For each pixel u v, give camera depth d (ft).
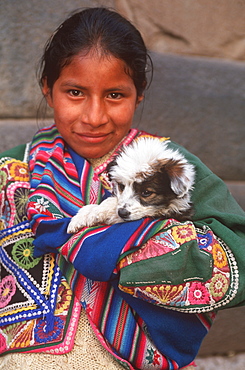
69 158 5.44
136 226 4.67
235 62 13.05
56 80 5.12
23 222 5.25
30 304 4.98
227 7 12.95
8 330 5.05
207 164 11.82
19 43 10.71
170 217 5.18
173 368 4.94
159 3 12.45
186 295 4.70
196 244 4.71
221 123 11.95
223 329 10.36
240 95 12.28
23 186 5.38
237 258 4.91
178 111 11.66
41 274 5.08
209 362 10.26
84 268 4.56
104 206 4.99
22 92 10.74
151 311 4.91
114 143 5.38
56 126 5.60
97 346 4.89
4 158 5.57
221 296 4.79
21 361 4.83
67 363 4.81
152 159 5.20
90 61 4.85
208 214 5.19
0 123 10.59
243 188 11.91
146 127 11.39
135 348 4.89
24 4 10.77
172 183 4.98
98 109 4.99
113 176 5.25
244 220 5.18
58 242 4.81
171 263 4.58
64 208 5.16
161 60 12.00
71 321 4.91
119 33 5.00
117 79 4.96
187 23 12.76
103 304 4.92
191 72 12.12
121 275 4.55
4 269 5.29
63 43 4.98
